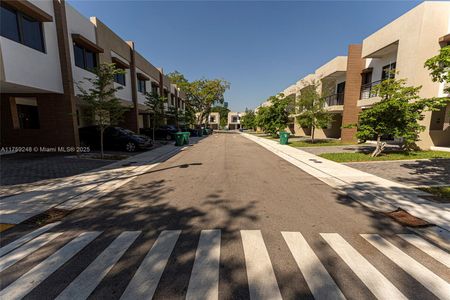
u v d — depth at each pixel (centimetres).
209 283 268
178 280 273
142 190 642
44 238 375
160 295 248
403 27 1316
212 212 484
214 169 935
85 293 251
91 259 316
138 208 507
